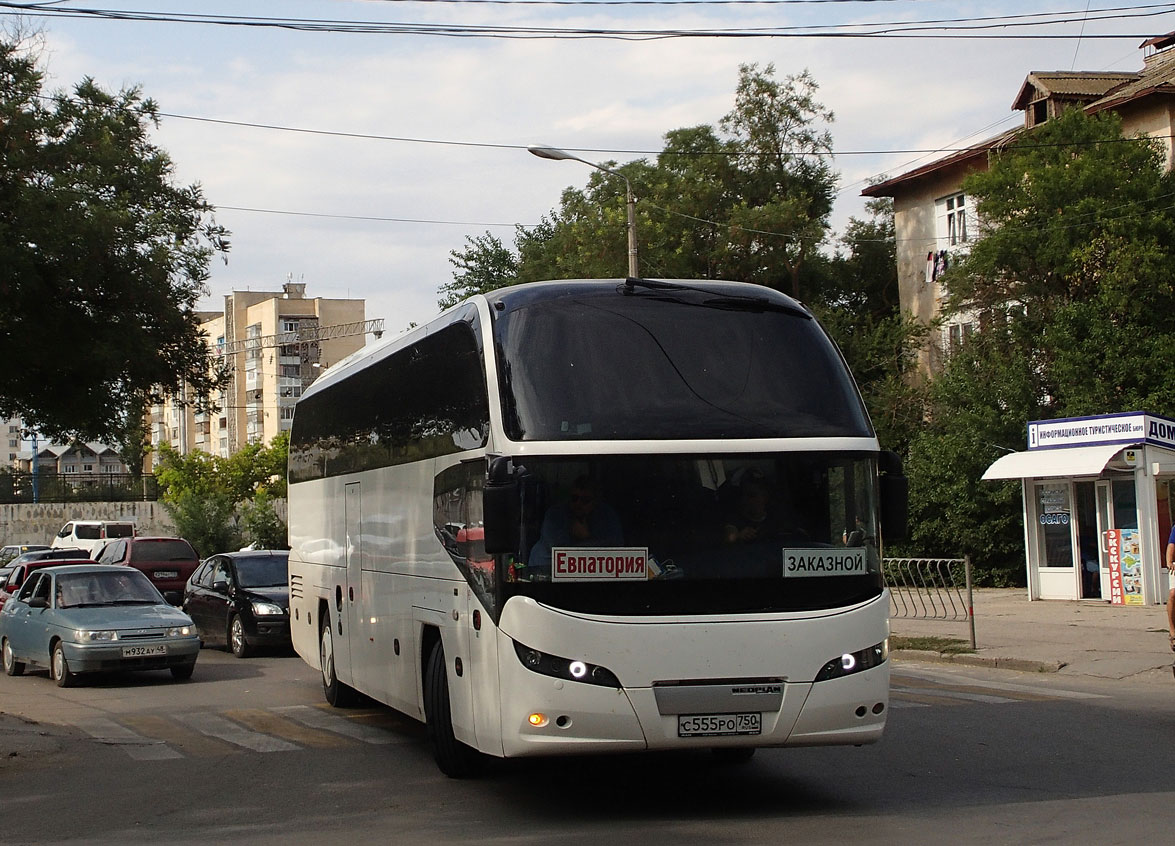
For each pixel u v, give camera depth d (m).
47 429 24.62
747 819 7.90
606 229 41.31
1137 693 13.91
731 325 8.51
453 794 9.00
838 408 8.34
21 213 20.58
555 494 7.81
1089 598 24.83
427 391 10.02
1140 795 8.36
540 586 7.69
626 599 7.72
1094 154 29.92
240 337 109.06
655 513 7.85
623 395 8.08
